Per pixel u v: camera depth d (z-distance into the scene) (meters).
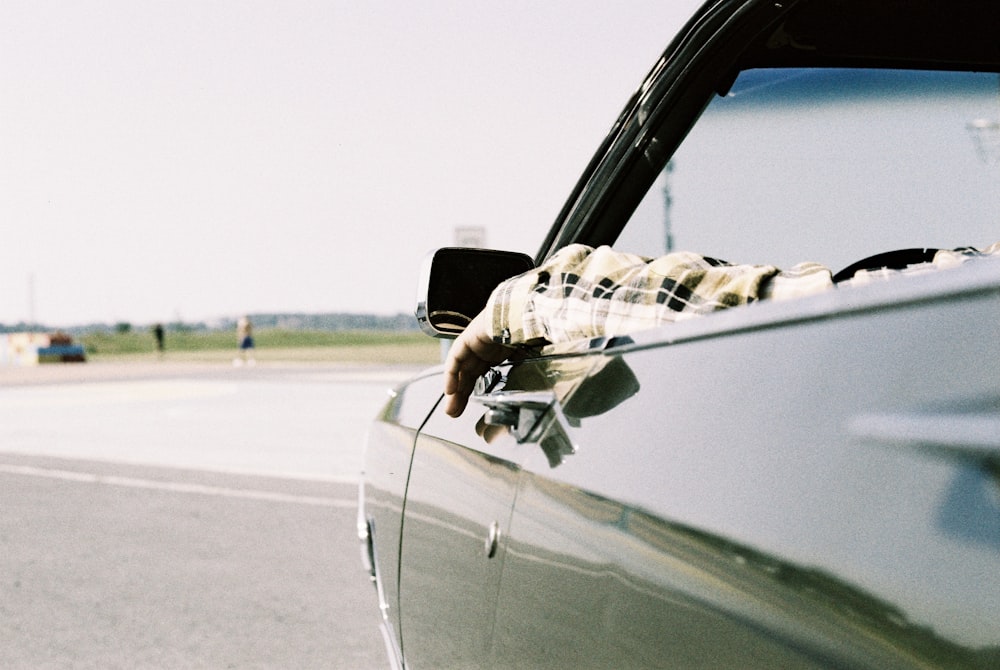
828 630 0.67
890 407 0.65
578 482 1.15
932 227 1.94
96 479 7.44
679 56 1.89
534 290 1.39
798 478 0.74
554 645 1.17
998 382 0.56
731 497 0.83
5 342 39.44
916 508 0.61
